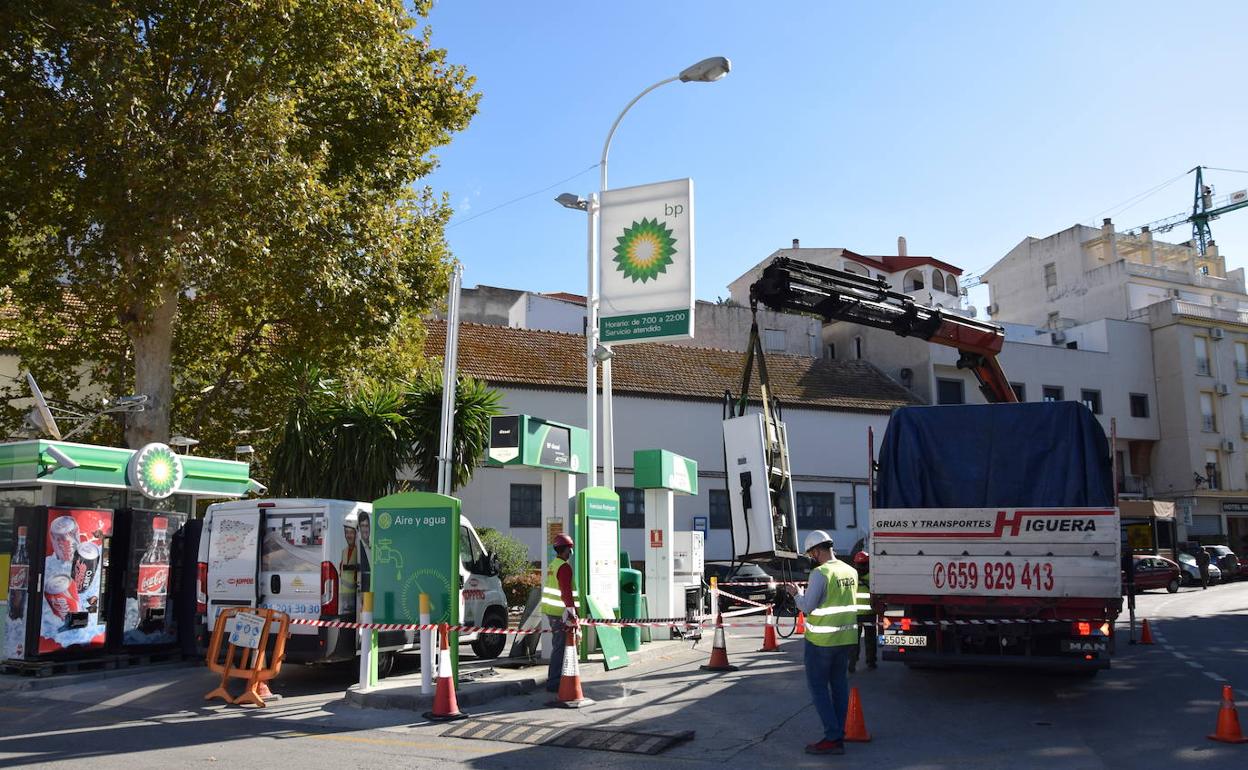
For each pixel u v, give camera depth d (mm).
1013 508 10117
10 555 12609
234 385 22141
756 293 15000
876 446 35875
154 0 16969
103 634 12750
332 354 20172
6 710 10156
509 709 9711
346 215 18844
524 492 28219
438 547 10648
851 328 43469
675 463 16047
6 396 21219
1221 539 45062
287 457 19641
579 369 30984
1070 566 9820
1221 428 46125
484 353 30062
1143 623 15555
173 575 13766
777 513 16688
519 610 19016
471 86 22297
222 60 16984
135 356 19609
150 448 13594
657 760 7492
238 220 16156
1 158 15805
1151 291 54062
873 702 10062
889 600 10422
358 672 12031
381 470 19656
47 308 19719
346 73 19156
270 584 11500
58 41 15914
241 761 7500
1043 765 7230
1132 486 45250
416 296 20547
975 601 10133
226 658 11047
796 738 8273
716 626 12578
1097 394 44062
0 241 17266
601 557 13188
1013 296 60094
